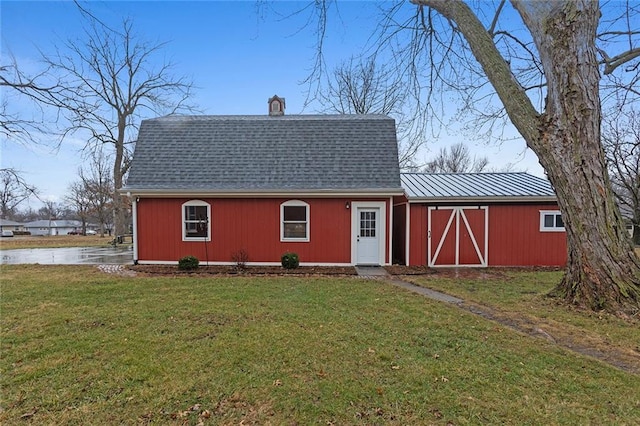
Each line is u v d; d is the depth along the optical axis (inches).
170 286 328.8
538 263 462.9
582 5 236.7
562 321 219.9
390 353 167.0
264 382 137.9
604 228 243.0
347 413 117.1
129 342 180.2
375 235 471.8
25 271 420.5
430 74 381.7
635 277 236.7
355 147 507.2
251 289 315.6
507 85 278.1
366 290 315.3
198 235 476.7
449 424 111.0
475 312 242.4
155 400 125.4
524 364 155.0
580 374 145.6
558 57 245.1
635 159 855.1
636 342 184.4
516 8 271.7
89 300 271.1
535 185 504.1
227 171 481.1
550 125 252.4
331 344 178.2
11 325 208.2
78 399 126.5
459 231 467.5
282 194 462.9
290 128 539.8
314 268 449.4
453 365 153.6
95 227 2514.8
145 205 476.7
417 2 327.9
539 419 113.8
